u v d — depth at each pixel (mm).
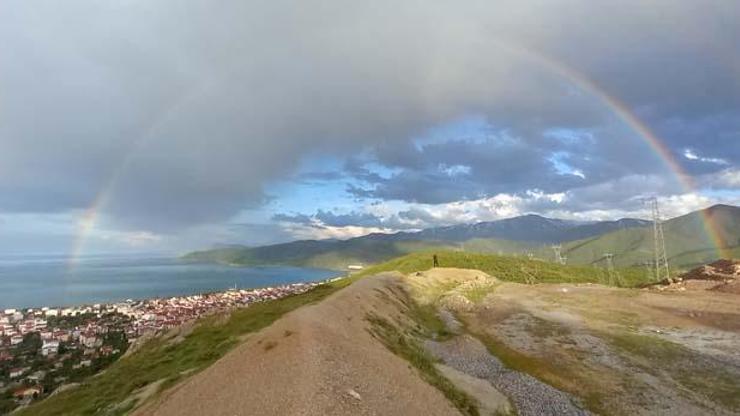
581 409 35906
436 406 28016
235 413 22688
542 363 48938
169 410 25922
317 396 23172
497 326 70375
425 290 99438
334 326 38188
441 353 50562
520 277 168375
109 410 32000
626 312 79375
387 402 25375
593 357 51250
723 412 35406
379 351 35719
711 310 77250
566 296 102125
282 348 29797
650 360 49719
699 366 47188
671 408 36344
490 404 34000
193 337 54906
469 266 182000
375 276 99750
